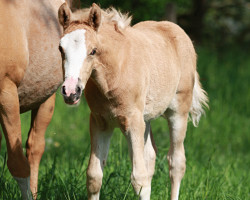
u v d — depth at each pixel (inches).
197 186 409.4
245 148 640.4
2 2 324.2
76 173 407.8
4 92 321.4
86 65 286.4
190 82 394.0
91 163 332.8
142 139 330.3
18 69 325.7
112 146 451.5
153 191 394.6
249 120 742.5
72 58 280.8
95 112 328.8
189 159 466.3
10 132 328.5
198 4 1180.5
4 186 359.6
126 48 323.9
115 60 312.5
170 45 382.3
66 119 694.5
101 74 309.0
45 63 348.2
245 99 813.9
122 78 317.7
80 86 279.7
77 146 576.7
